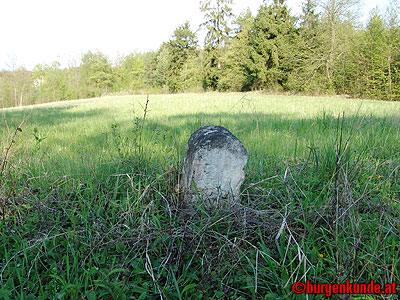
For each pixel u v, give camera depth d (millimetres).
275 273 2238
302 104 16922
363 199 2996
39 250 2451
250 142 5398
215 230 2682
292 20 39281
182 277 2273
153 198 3246
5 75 42031
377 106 14977
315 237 2660
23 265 2299
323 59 33094
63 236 2717
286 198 3107
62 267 2387
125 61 72125
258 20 39812
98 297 2105
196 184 2988
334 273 2205
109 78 69375
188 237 2570
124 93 61500
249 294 2197
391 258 2320
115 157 4309
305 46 34531
